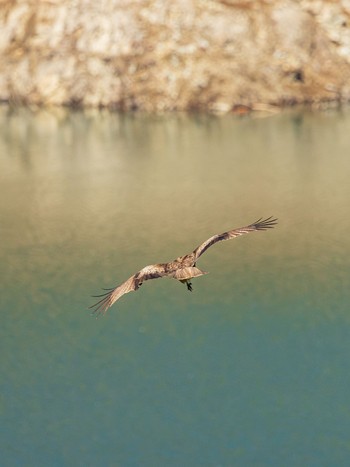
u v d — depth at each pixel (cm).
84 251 6306
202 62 9600
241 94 9525
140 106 9675
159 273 1647
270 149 8394
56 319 5328
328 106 9531
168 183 7612
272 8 9675
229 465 4150
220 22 9600
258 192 7331
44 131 9269
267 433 4350
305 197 7188
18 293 5669
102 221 6856
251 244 6359
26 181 7812
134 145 8700
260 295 5572
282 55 9606
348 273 5816
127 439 4334
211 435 4347
